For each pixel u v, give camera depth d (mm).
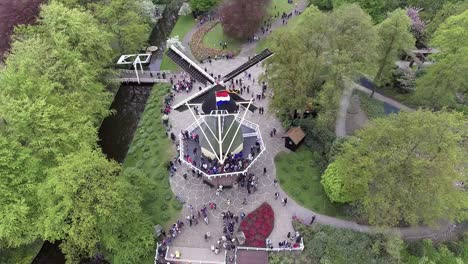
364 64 53031
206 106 45188
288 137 54312
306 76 50375
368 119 59719
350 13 51375
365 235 44969
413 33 69500
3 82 45219
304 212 48531
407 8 71812
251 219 47344
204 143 49375
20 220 39094
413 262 43625
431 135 38719
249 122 55094
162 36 82250
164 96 65938
